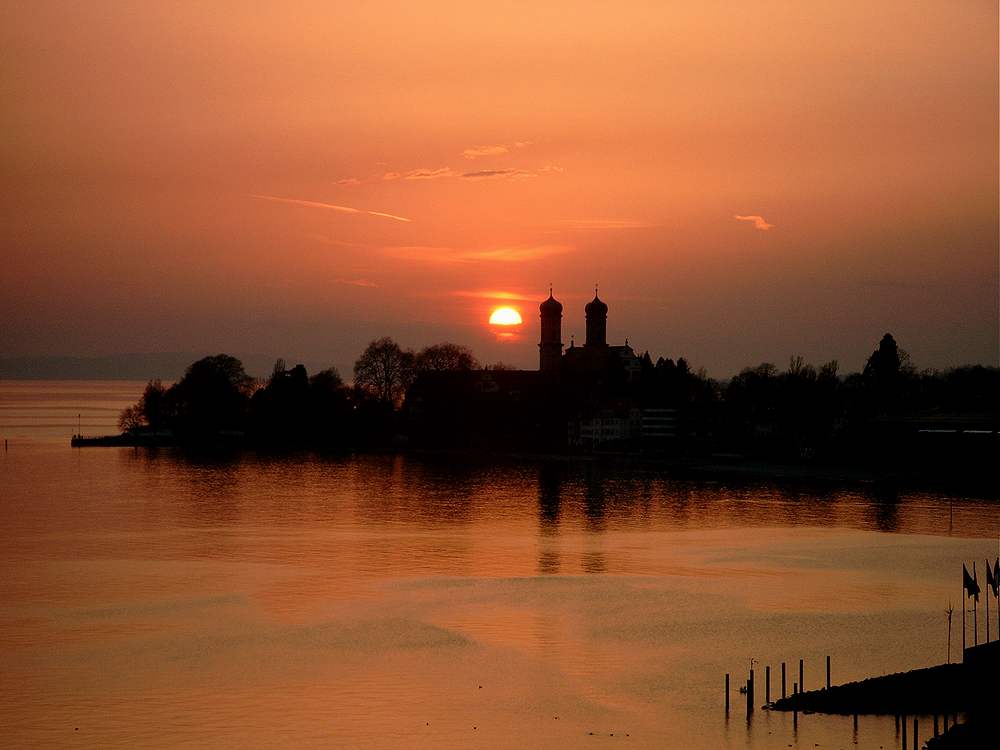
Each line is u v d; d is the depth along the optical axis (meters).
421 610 186.62
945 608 187.75
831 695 140.88
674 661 158.75
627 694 145.50
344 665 157.00
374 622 178.62
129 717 138.38
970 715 135.88
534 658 160.12
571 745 130.00
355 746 130.25
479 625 177.25
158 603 191.00
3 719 137.50
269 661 158.62
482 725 135.88
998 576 164.75
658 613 184.75
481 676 152.38
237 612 184.88
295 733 133.62
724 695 144.50
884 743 128.38
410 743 131.00
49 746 130.00
